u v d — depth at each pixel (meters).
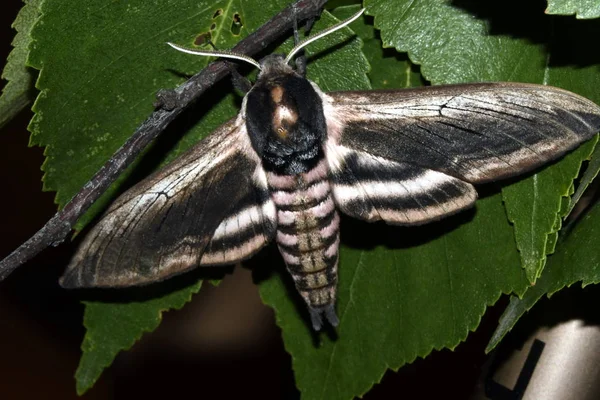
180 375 0.58
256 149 0.39
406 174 0.39
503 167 0.38
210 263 0.39
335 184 0.39
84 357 0.40
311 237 0.39
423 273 0.40
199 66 0.39
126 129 0.39
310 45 0.39
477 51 0.38
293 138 0.39
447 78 0.39
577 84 0.38
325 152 0.39
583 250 0.39
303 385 0.41
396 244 0.40
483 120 0.38
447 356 0.51
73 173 0.39
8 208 0.58
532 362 0.41
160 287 0.40
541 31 0.38
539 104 0.38
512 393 0.41
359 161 0.39
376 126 0.39
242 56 0.38
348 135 0.39
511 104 0.38
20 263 0.37
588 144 0.38
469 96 0.38
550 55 0.38
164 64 0.39
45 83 0.39
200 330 0.59
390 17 0.39
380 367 0.41
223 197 0.39
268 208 0.39
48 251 0.59
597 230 0.39
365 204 0.39
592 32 0.38
